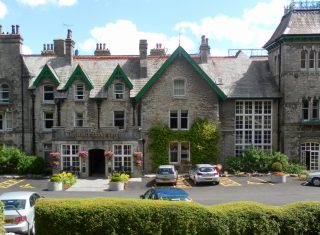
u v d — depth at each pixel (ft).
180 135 129.90
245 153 129.49
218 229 45.73
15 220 53.36
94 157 134.51
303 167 126.82
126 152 123.65
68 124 132.67
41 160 127.13
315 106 131.75
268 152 130.52
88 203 46.34
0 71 136.77
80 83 132.67
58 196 89.35
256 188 99.55
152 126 130.93
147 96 131.34
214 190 97.14
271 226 47.03
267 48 147.54
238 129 135.95
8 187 103.86
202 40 145.69
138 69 139.33
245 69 145.07
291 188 99.04
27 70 135.95
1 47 136.98
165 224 45.83
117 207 45.96
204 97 131.23
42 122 135.33
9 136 136.26
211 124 130.93
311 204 48.60
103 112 132.36
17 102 136.05
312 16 134.41
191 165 128.26
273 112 135.44
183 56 130.72
